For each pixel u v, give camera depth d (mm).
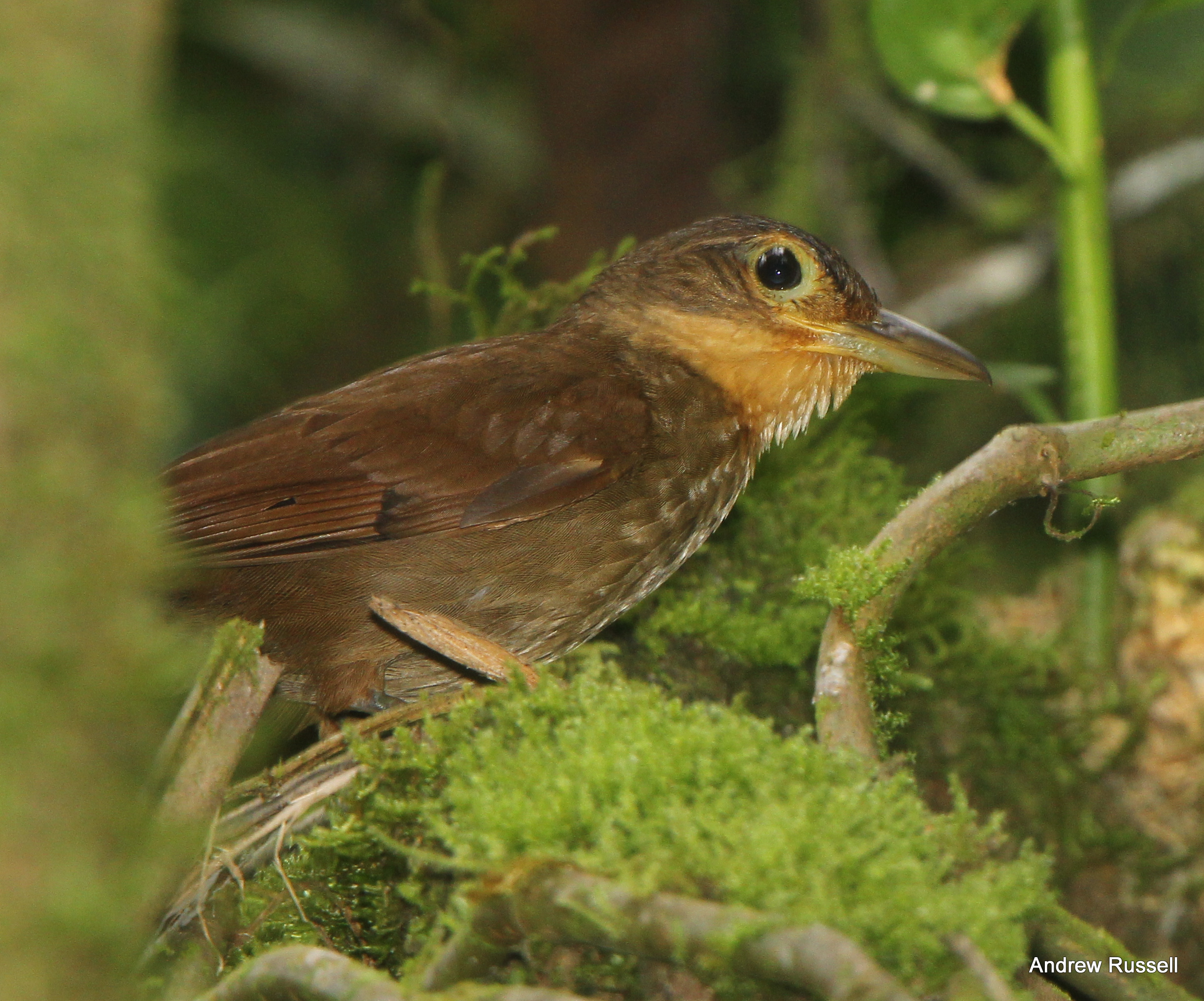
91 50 3428
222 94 15102
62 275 3410
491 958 4516
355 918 5949
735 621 8031
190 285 13008
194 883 5766
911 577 5949
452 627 7258
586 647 7809
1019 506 12578
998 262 13297
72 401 3439
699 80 14906
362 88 15164
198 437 13070
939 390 11984
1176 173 12875
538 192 15406
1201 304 13031
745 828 4414
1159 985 5234
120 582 3582
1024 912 4656
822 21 13391
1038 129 9281
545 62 14969
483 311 9641
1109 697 8664
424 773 5625
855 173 13852
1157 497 11414
